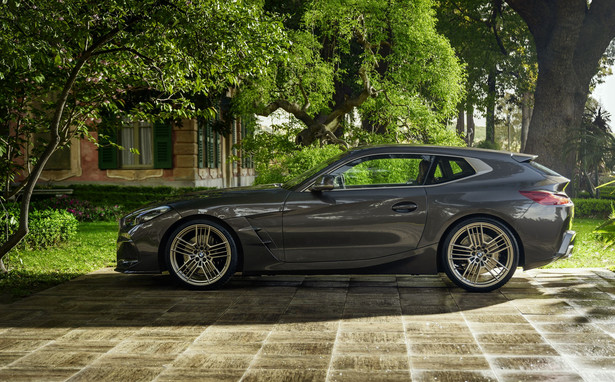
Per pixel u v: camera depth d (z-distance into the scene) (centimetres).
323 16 1377
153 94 1439
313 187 607
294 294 597
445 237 606
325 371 363
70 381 350
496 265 600
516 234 605
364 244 605
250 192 634
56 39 581
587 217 1744
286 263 612
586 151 1817
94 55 694
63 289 632
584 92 1917
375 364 376
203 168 2080
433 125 1425
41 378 355
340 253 607
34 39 555
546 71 1859
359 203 604
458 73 1467
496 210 594
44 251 936
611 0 1827
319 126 1440
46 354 404
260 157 1440
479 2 2825
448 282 655
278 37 656
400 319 495
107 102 764
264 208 611
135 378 354
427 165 618
